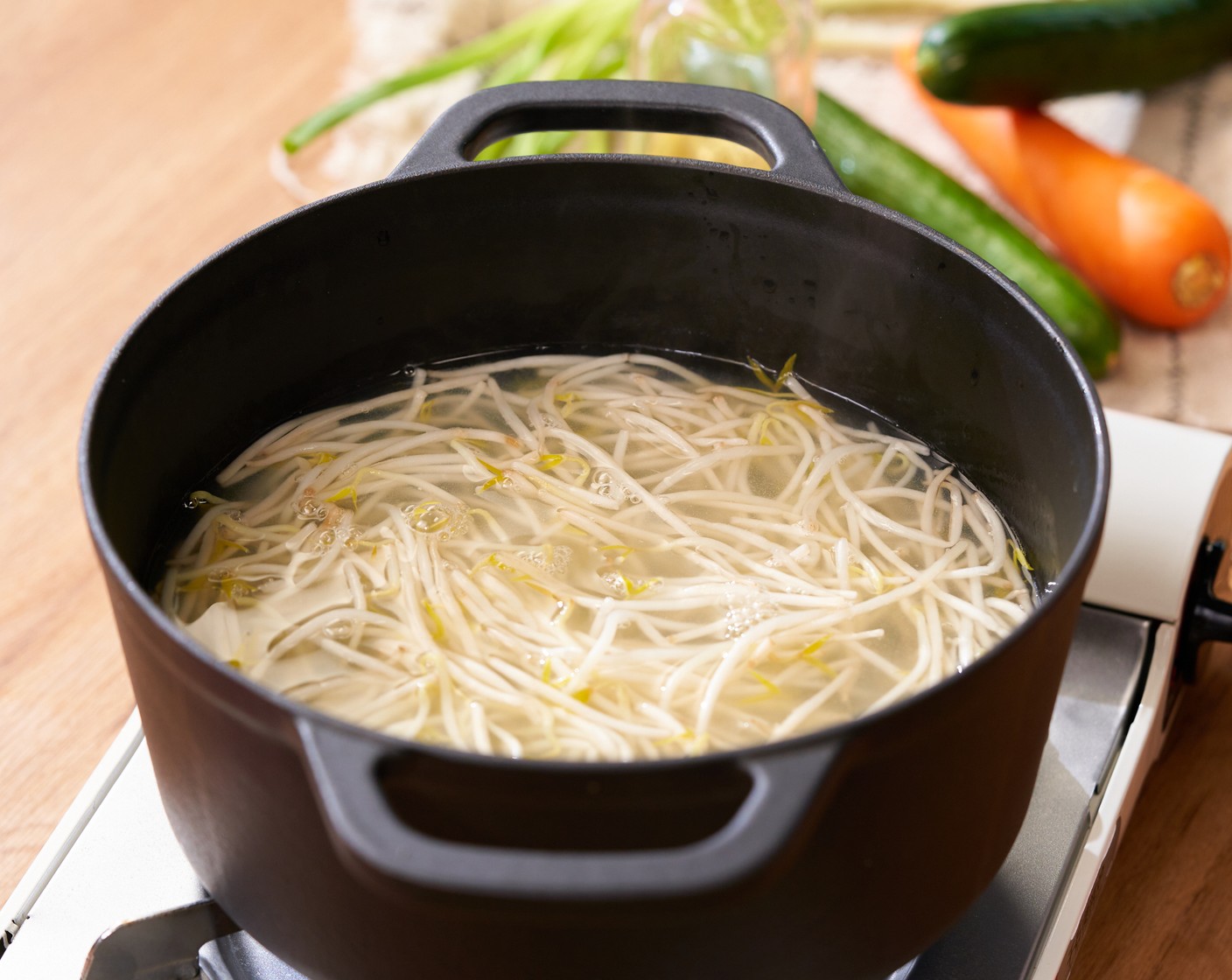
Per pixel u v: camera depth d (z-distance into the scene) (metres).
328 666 0.75
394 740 0.62
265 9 1.29
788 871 0.66
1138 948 0.82
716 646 0.76
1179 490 0.85
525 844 0.64
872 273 0.80
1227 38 1.15
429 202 0.80
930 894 0.69
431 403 0.85
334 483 0.82
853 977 0.70
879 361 0.83
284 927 0.70
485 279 0.84
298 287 0.80
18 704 0.89
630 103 0.81
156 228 1.12
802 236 0.81
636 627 0.77
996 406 0.79
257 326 0.80
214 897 0.72
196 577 0.78
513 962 0.67
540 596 0.78
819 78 1.23
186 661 0.65
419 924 0.66
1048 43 1.10
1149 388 1.04
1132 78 1.14
